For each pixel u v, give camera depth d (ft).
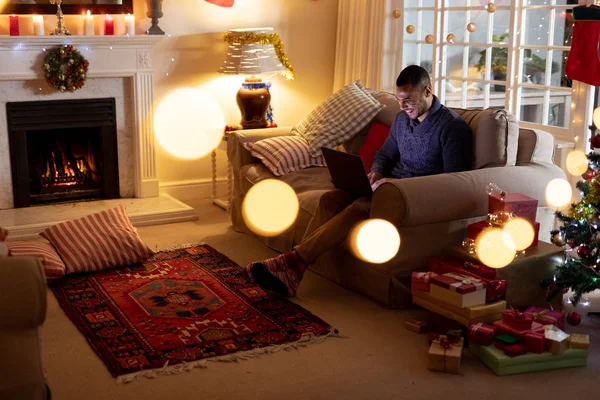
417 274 9.82
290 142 13.80
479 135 11.18
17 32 14.58
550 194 10.96
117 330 9.76
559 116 13.69
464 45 15.43
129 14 15.70
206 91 16.93
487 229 9.93
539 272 10.06
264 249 13.42
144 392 8.14
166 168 16.94
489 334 8.80
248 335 9.61
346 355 9.11
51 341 9.46
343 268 11.42
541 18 13.83
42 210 15.05
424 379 8.49
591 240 10.07
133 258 12.32
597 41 11.53
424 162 11.60
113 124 15.79
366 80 16.94
